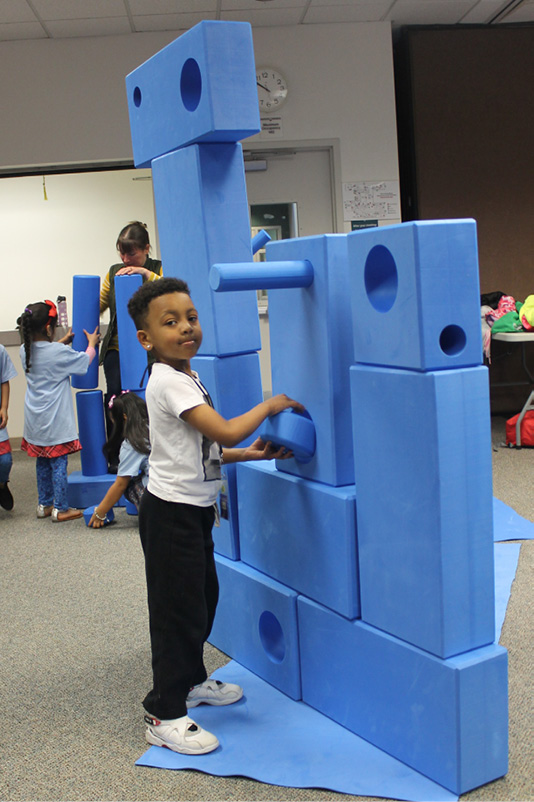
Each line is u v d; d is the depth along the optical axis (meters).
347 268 1.44
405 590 1.30
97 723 1.59
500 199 5.01
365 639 1.40
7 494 3.45
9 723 1.60
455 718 1.22
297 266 1.44
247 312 1.78
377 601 1.37
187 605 1.45
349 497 1.41
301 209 5.13
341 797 1.28
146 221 6.77
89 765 1.43
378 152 4.96
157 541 1.45
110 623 2.13
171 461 1.43
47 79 4.74
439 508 1.20
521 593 2.14
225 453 1.60
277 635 1.75
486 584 1.27
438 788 1.26
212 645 1.97
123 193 6.71
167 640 1.45
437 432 1.18
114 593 2.38
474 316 1.22
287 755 1.41
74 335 3.50
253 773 1.36
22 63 4.73
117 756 1.46
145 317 1.43
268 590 1.67
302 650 1.60
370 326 1.31
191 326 1.41
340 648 1.47
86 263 6.80
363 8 4.58
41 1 4.17
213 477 1.47
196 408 1.38
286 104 4.88
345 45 4.84
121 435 3.13
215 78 1.57
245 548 1.80
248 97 1.61
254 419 1.42
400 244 1.20
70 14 4.38
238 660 1.84
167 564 1.44
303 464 1.57
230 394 1.76
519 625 1.92
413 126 4.88
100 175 6.66
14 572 2.64
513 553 2.47
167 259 1.91
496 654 1.25
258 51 4.82
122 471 3.03
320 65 4.86
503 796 1.24
